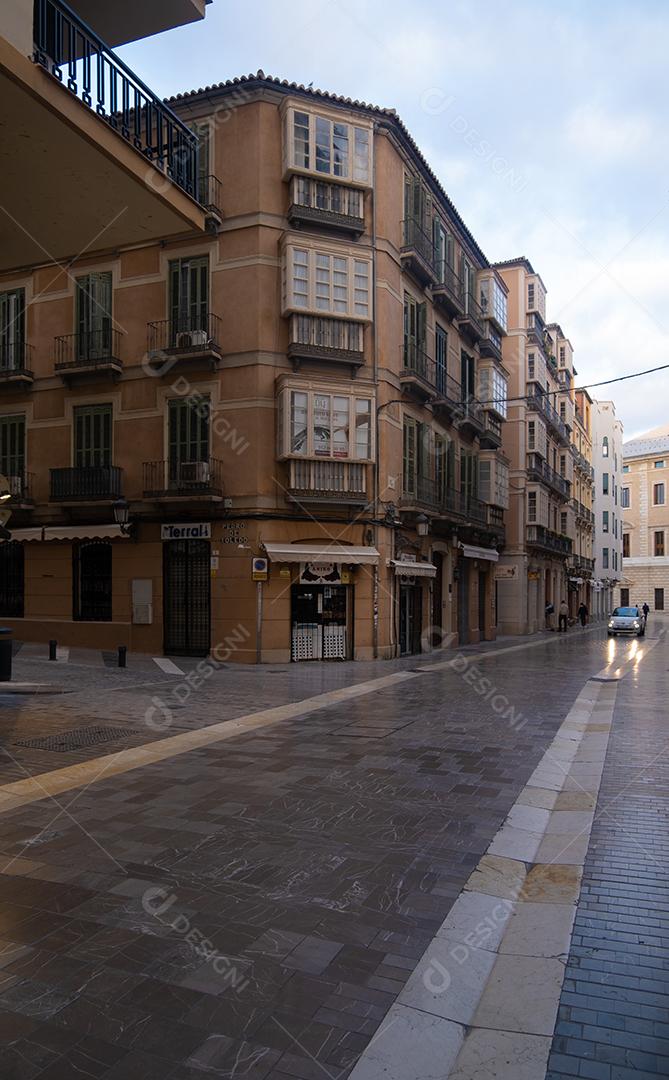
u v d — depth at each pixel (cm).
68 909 414
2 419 2166
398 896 438
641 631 3784
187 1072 275
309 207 1911
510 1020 313
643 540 7569
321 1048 291
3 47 565
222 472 1898
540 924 404
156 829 551
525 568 3719
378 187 2061
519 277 3738
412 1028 305
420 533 2147
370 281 1989
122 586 2012
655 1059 286
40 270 2130
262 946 374
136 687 1378
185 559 1972
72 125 642
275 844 523
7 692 1264
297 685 1454
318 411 1889
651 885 459
